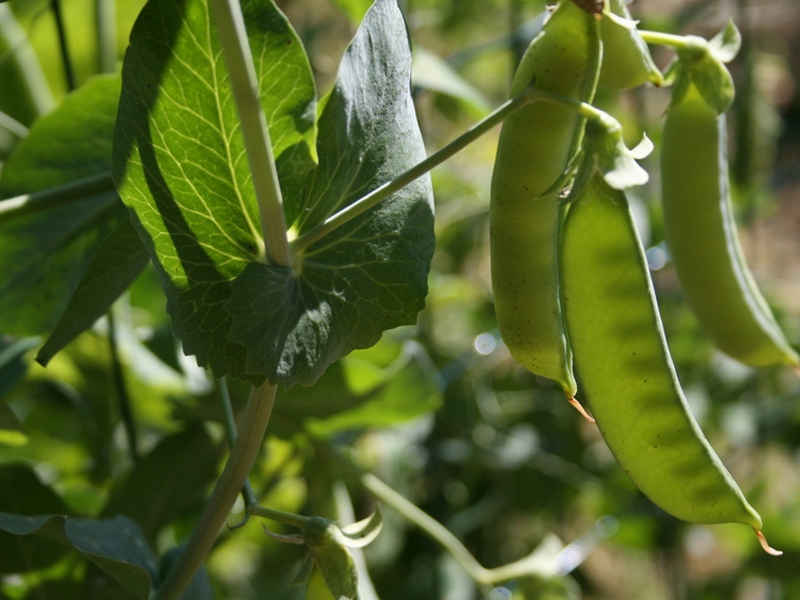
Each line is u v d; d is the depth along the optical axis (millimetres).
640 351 378
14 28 551
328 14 869
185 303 381
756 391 856
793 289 1567
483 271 989
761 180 896
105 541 424
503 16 1007
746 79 835
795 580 779
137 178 375
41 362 404
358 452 690
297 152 389
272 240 374
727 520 385
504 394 803
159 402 550
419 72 565
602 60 377
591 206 369
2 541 450
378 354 546
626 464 387
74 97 459
